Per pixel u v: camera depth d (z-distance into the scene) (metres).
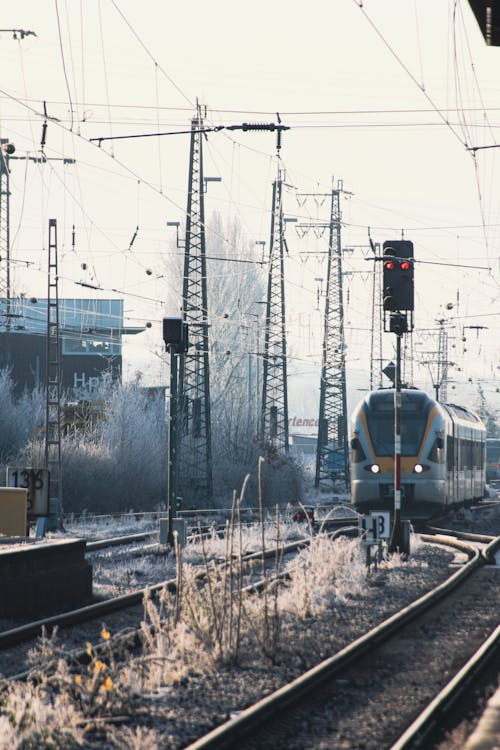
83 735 35.94
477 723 37.94
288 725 37.81
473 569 91.50
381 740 35.91
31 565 65.19
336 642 54.94
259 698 41.72
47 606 66.69
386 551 98.56
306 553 89.88
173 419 107.69
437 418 136.75
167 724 37.62
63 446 190.12
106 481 192.50
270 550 104.06
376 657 51.47
